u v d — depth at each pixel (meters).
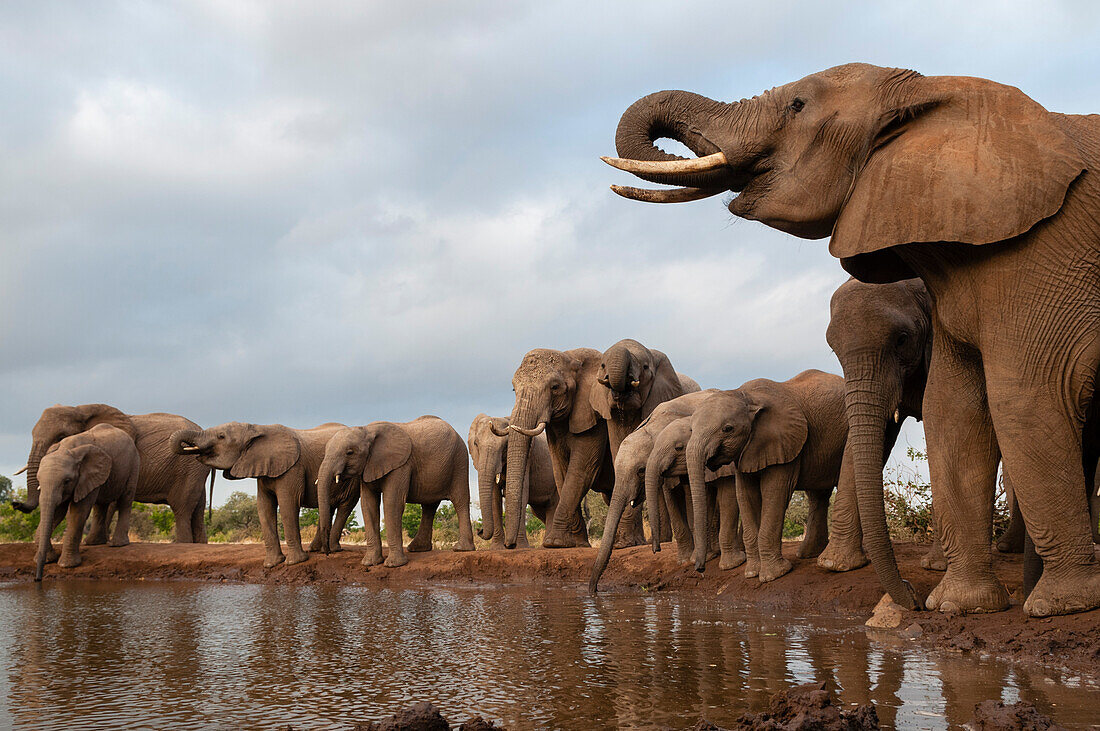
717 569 13.05
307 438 18.70
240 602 12.63
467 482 18.88
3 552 20.30
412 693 6.15
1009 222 7.19
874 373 9.61
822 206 8.11
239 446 17.80
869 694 5.75
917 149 7.65
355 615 10.77
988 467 8.34
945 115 7.77
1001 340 7.45
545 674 6.69
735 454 11.59
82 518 19.34
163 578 18.19
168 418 22.64
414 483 18.05
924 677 6.27
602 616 10.12
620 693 5.97
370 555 17.36
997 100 7.64
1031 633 7.24
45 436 21.16
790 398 11.90
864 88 8.09
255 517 45.03
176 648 8.34
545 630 9.04
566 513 17.97
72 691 6.44
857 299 9.85
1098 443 8.90
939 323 8.34
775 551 11.64
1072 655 6.82
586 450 18.06
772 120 8.29
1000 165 7.32
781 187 8.24
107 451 20.06
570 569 15.37
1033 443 7.36
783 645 7.77
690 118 8.74
